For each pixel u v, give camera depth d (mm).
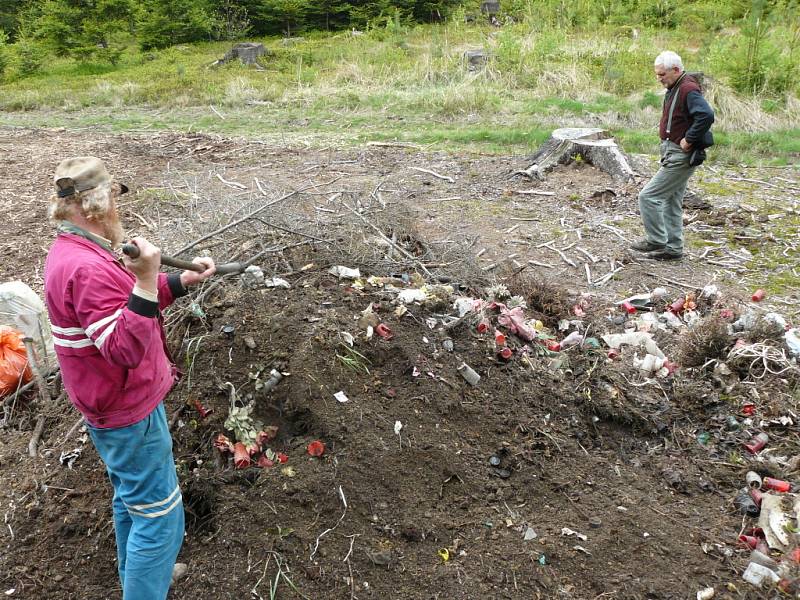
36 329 4473
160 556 2674
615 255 6449
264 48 18844
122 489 2662
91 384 2453
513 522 3352
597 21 19719
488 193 8242
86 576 3164
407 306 4305
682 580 3084
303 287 4352
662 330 5078
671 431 4043
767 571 3070
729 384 4395
